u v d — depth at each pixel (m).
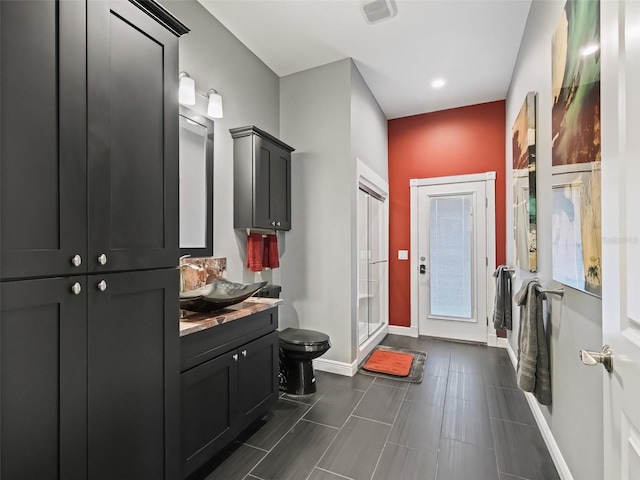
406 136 4.31
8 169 0.85
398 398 2.49
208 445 1.62
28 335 0.90
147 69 1.25
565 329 1.61
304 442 1.94
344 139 3.00
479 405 2.38
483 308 3.92
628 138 0.74
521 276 2.67
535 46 2.19
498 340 3.79
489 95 3.73
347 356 2.96
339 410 2.31
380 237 4.21
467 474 1.67
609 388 0.84
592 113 1.18
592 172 1.18
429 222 4.20
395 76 3.31
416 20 2.48
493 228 3.86
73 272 1.00
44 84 0.93
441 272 4.14
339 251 3.00
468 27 2.56
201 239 2.29
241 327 1.88
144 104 1.24
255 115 2.92
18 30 0.87
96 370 1.06
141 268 1.21
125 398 1.16
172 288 1.35
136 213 1.20
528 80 2.42
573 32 1.36
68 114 0.99
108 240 1.10
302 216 3.16
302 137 3.18
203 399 1.60
